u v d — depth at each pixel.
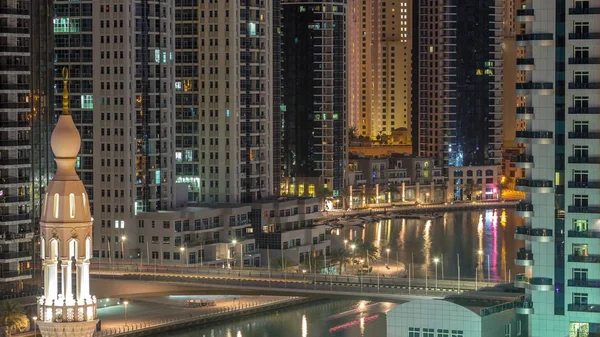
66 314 138.25
